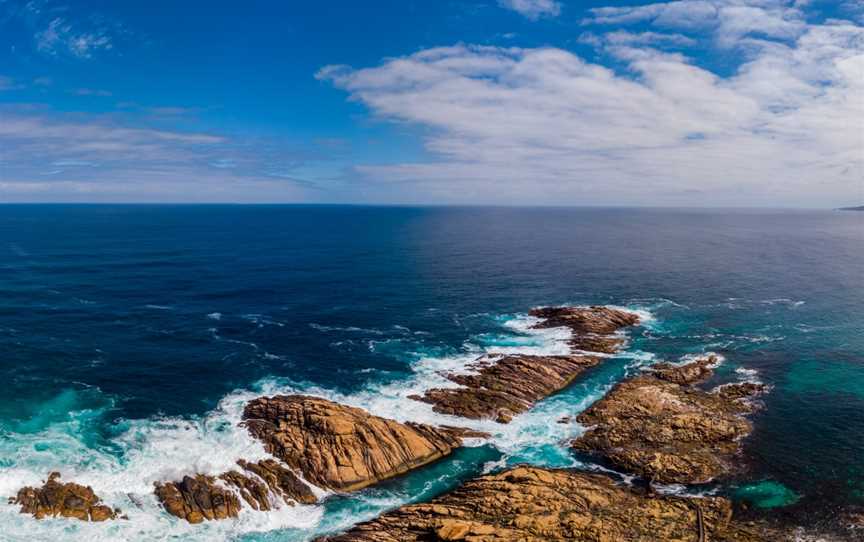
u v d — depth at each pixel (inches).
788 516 1531.7
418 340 2918.3
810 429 1990.7
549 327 3157.0
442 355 2689.5
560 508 1486.2
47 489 1556.3
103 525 1454.2
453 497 1579.7
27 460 1680.6
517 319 3329.2
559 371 2434.8
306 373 2447.1
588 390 2315.5
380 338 2945.4
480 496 1557.6
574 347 2807.6
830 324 3257.9
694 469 1727.4
